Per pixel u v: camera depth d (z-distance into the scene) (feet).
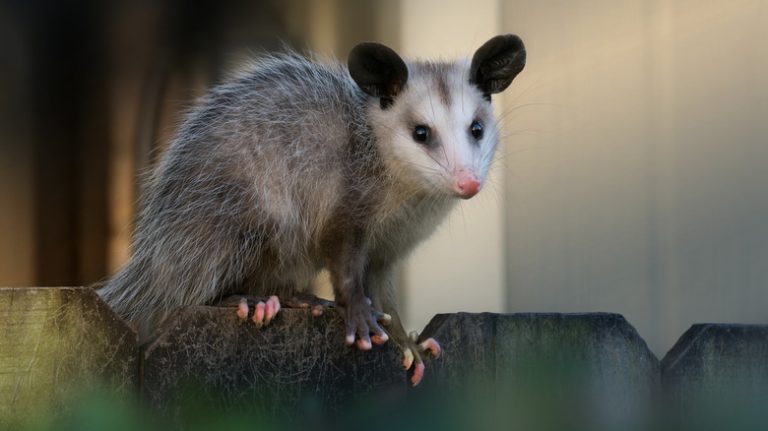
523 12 16.57
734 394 9.99
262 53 17.07
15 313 6.79
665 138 15.71
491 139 11.56
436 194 10.87
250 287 10.66
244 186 10.33
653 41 15.81
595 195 16.03
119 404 7.21
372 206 10.73
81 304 7.06
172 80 18.85
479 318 9.08
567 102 16.24
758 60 15.23
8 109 18.26
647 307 15.66
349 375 8.49
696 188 15.49
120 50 18.93
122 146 18.72
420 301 16.66
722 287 15.26
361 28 17.85
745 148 15.26
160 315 10.62
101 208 18.52
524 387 9.19
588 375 9.45
